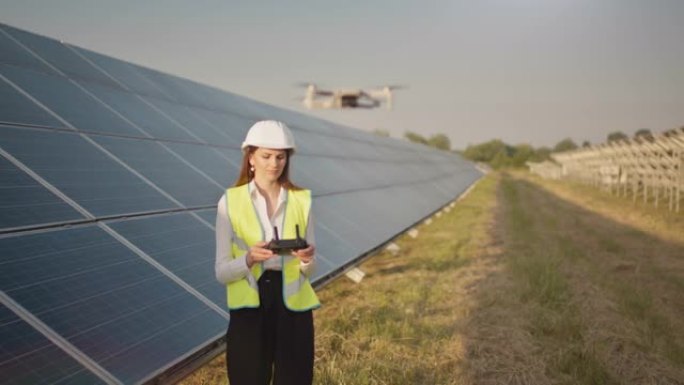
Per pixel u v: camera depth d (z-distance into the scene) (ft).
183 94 37.76
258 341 9.76
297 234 9.57
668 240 47.96
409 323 23.13
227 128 36.29
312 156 43.86
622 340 21.34
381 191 47.67
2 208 13.70
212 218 20.84
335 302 27.20
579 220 64.59
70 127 20.75
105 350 10.88
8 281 11.35
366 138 83.92
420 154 120.16
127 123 25.20
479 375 18.30
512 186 140.77
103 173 18.92
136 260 14.75
